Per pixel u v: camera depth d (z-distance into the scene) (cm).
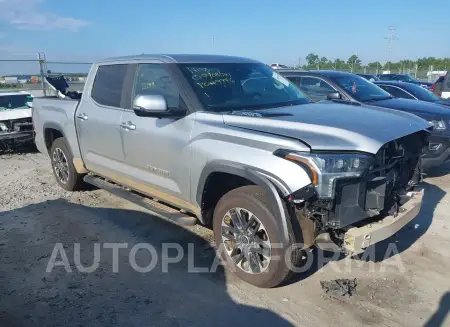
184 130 401
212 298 354
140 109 397
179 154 406
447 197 608
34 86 1752
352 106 443
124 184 503
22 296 357
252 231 359
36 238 470
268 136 339
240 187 369
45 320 326
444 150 675
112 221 519
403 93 975
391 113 409
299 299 353
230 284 376
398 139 372
